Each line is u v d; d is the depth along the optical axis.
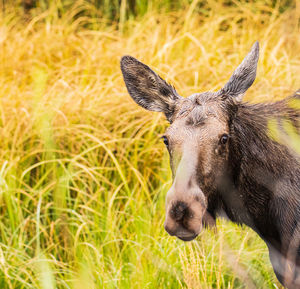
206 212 14.51
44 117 20.95
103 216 19.44
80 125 21.73
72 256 18.78
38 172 21.45
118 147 21.59
